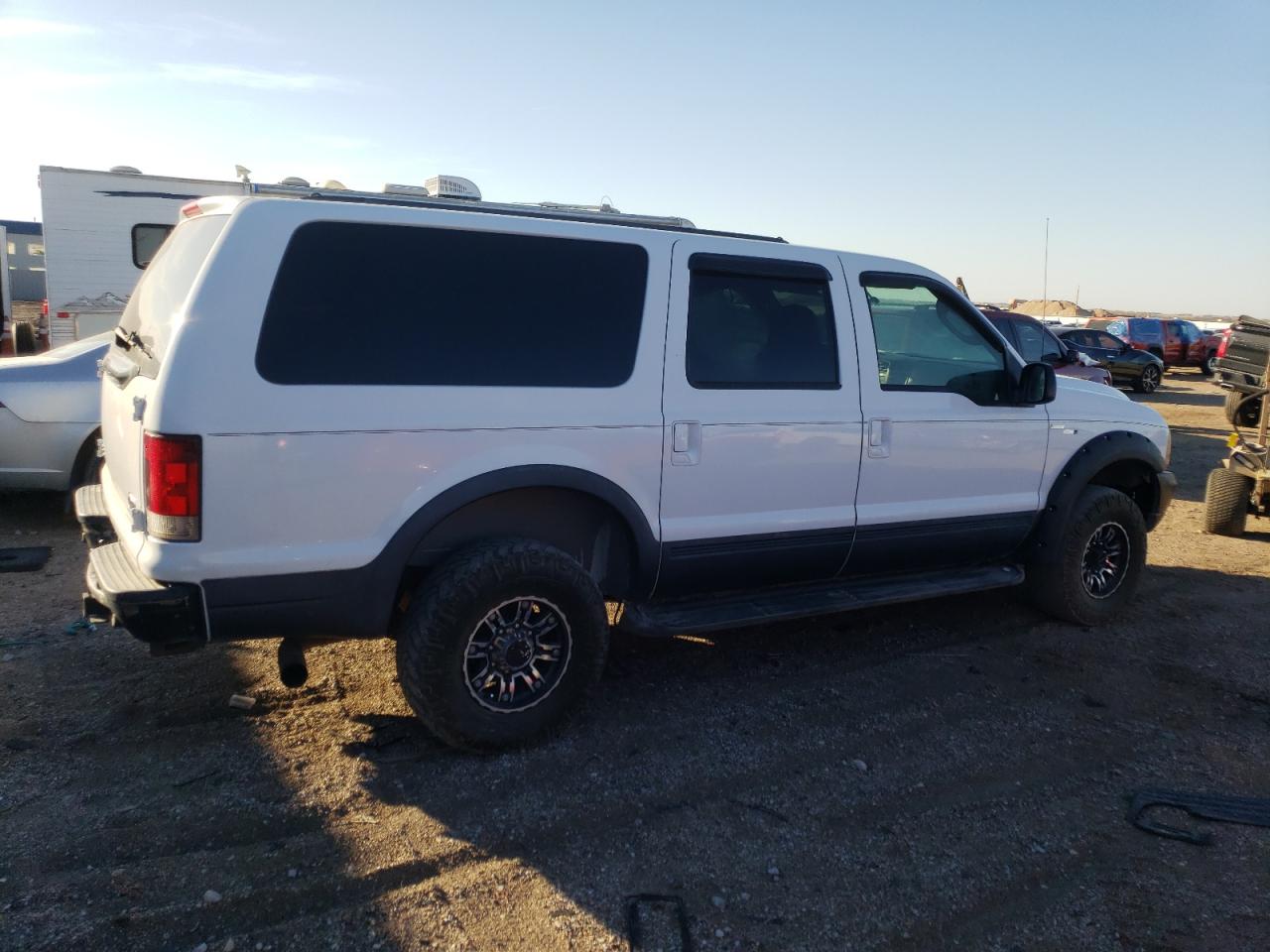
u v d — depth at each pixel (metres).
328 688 4.52
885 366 4.93
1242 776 4.09
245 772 3.75
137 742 3.96
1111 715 4.64
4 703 4.26
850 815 3.64
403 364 3.65
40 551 6.60
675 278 4.29
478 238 3.88
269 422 3.39
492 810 3.55
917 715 4.54
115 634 5.11
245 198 3.65
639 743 4.14
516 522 4.18
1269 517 8.71
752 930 2.97
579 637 4.00
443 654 3.69
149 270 4.47
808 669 5.05
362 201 4.40
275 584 3.47
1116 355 24.66
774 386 4.53
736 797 3.73
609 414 4.06
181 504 3.30
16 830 3.30
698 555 4.41
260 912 2.93
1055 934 3.02
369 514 3.59
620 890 3.13
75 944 2.75
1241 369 8.70
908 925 3.03
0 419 6.79
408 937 2.86
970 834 3.55
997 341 5.34
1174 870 3.38
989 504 5.31
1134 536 5.89
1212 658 5.43
